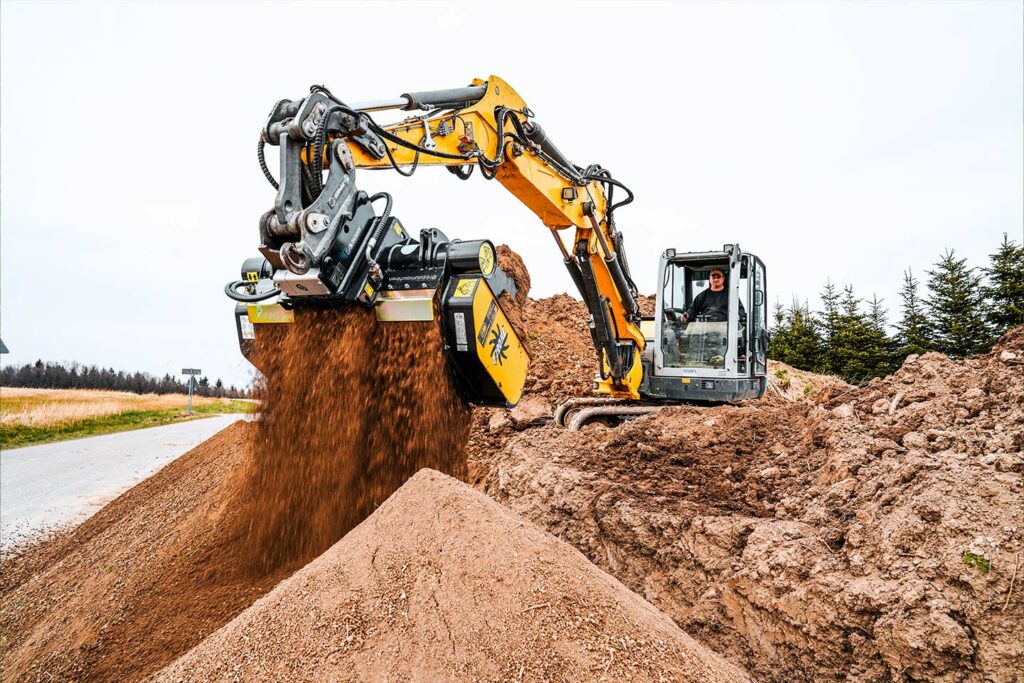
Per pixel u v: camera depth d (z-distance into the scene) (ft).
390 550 9.05
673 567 14.01
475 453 25.36
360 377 13.41
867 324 100.48
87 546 22.30
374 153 12.42
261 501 14.44
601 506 15.90
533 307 50.62
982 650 9.96
